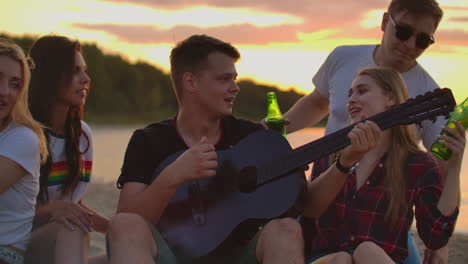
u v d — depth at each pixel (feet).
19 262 10.66
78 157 11.85
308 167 11.08
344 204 11.02
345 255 9.84
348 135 9.93
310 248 11.27
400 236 10.75
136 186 11.08
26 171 10.48
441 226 10.67
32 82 11.87
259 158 11.10
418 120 9.87
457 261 16.61
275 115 14.12
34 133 10.62
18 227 10.71
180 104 11.67
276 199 10.78
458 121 10.79
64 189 11.79
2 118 10.55
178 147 11.42
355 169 11.04
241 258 10.40
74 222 10.98
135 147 11.32
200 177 10.34
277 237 9.85
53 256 11.00
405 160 10.87
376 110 11.12
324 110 15.38
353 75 14.20
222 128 11.75
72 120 11.90
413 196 10.81
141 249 9.63
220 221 10.82
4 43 10.61
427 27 13.35
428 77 13.96
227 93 11.45
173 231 10.88
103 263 11.63
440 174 10.79
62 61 11.76
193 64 11.41
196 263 10.87
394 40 13.51
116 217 9.86
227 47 11.59
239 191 10.98
